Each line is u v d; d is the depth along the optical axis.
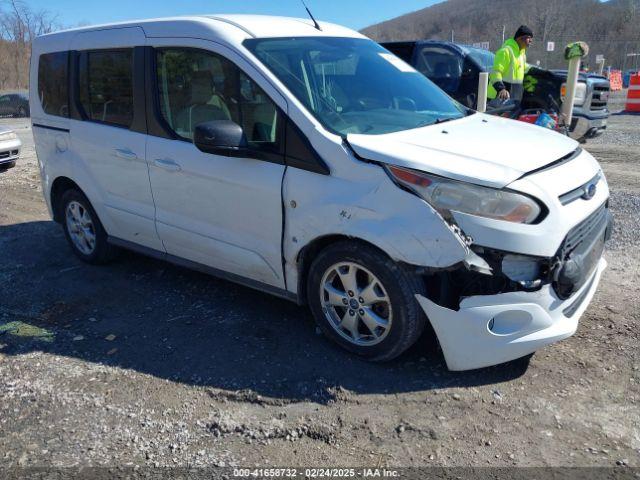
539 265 2.98
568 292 3.13
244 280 3.99
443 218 2.96
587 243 3.25
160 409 3.13
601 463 2.63
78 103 4.86
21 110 26.23
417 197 3.01
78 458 2.78
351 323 3.47
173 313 4.27
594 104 9.98
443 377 3.31
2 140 9.98
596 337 3.67
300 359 3.56
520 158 3.19
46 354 3.74
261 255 3.74
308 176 3.37
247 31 3.85
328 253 3.41
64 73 4.93
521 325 3.05
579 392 3.14
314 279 3.55
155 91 4.19
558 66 30.52
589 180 3.34
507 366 3.40
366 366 3.46
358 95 3.85
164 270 5.12
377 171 3.13
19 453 2.83
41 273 5.19
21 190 8.55
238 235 3.85
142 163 4.30
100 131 4.62
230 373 3.45
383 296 3.28
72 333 4.03
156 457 2.77
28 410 3.16
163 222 4.32
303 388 3.26
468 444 2.79
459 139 3.43
